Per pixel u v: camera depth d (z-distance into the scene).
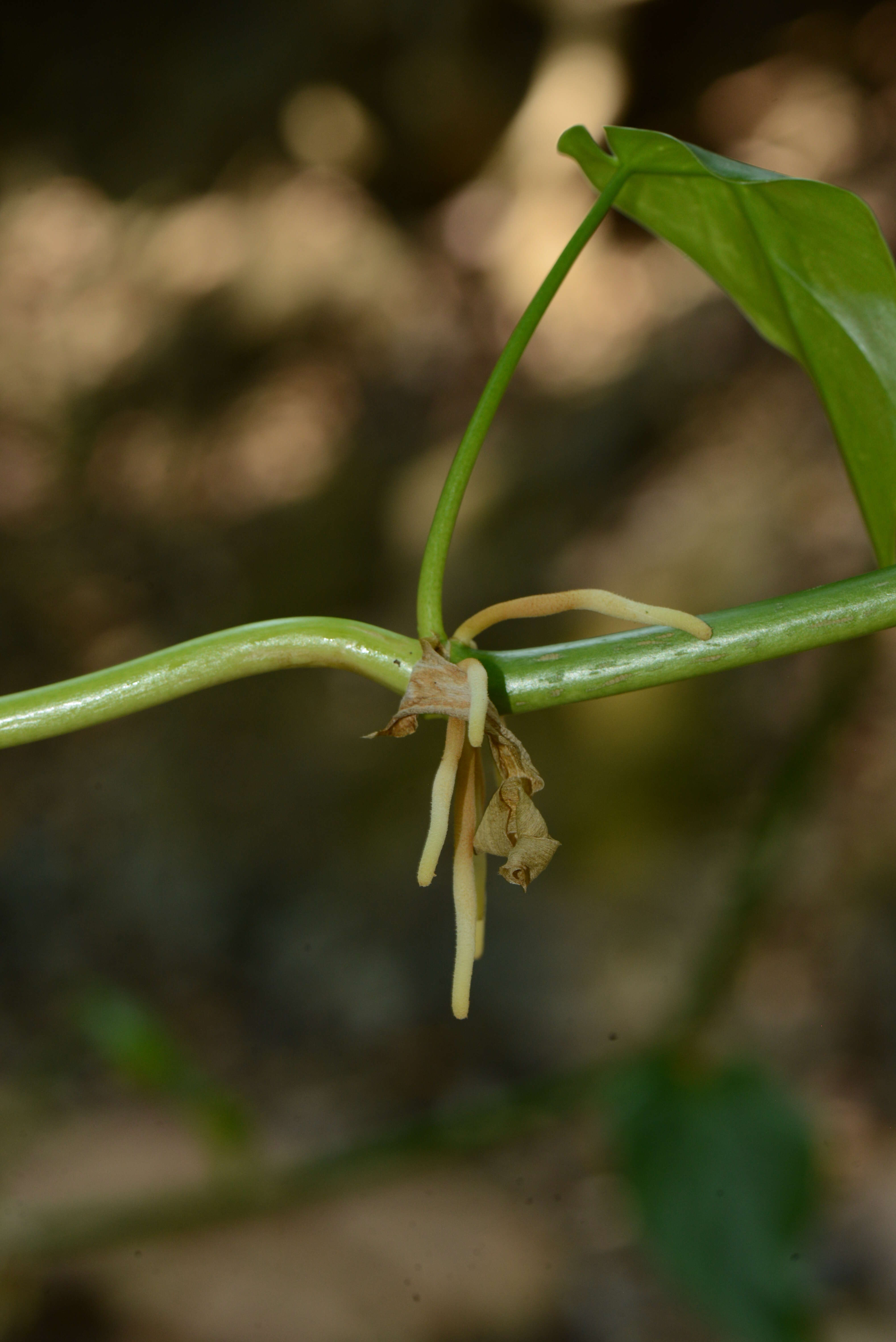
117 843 2.52
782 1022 1.66
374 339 3.89
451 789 0.60
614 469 2.71
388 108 4.27
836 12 3.36
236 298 4.14
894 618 0.62
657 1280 1.35
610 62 3.79
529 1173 1.55
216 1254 1.35
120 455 3.94
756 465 2.39
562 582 2.50
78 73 5.15
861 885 1.75
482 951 0.62
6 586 3.51
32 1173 1.49
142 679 0.62
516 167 3.98
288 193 4.35
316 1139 1.79
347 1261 1.36
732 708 2.05
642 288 3.31
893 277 0.65
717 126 3.42
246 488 3.62
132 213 4.70
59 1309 1.26
